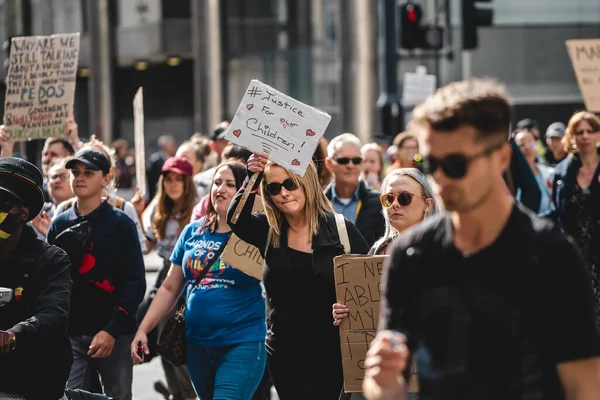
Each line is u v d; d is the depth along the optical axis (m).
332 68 42.81
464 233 4.24
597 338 4.17
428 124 4.14
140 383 13.21
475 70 39.56
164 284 9.33
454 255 4.24
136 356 9.04
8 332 6.09
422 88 25.14
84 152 9.41
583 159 11.51
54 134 11.76
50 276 6.59
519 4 40.19
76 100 51.44
